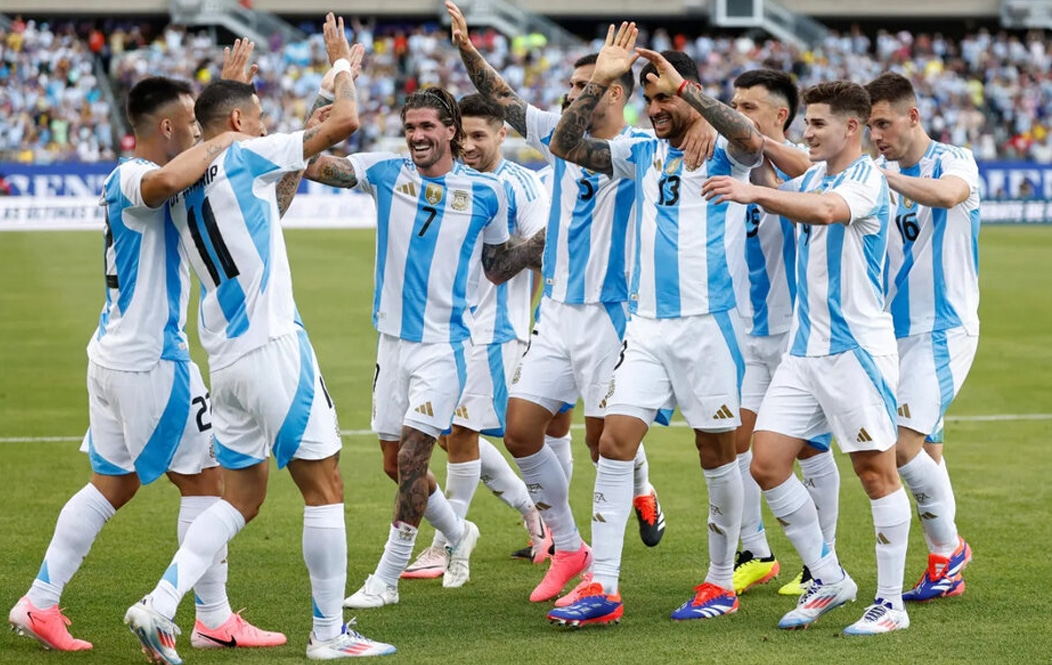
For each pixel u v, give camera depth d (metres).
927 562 11.48
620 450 9.87
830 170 9.78
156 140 9.35
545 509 10.80
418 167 10.36
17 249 41.66
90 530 9.38
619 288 10.84
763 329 11.32
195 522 8.97
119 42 68.62
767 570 11.07
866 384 9.56
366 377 21.16
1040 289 32.41
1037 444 16.38
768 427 9.79
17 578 10.88
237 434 9.08
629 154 10.18
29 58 63.28
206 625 9.31
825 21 80.12
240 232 8.80
